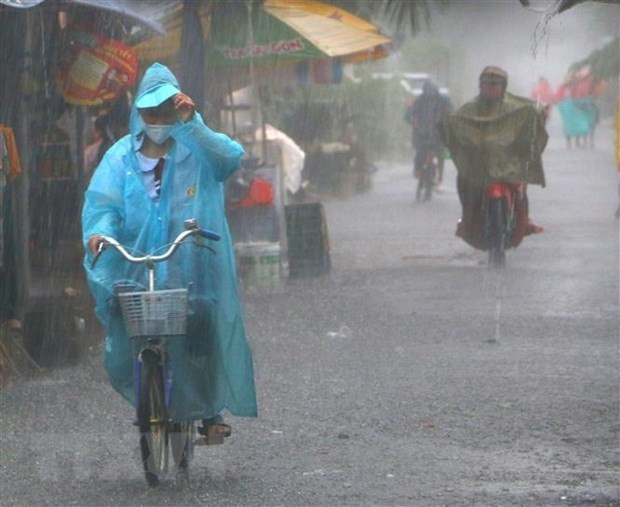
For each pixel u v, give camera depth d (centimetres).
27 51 2238
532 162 3256
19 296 2127
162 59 2914
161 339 1460
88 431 1752
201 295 1488
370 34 3136
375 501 1430
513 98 3266
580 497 1440
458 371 2112
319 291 2973
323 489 1480
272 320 2605
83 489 1485
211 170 1507
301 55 3111
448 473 1541
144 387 1448
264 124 3800
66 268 2525
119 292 1452
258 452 1641
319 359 2223
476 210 3256
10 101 2209
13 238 2062
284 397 1941
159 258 1446
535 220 4369
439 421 1792
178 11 2816
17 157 2058
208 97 3259
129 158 1507
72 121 2741
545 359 2198
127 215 1502
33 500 1446
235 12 3028
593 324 2514
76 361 2155
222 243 1506
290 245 3203
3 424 1781
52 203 2527
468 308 2711
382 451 1642
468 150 3231
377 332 2467
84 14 2302
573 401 1898
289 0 3188
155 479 1480
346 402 1908
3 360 2033
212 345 1495
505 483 1496
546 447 1653
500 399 1914
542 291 2911
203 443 1536
